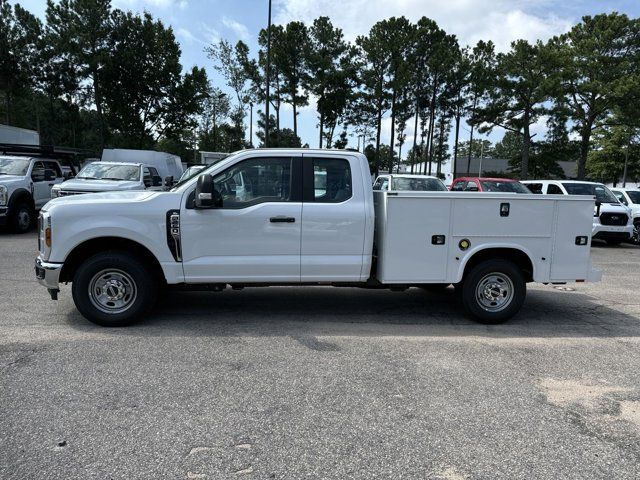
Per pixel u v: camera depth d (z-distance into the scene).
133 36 37.53
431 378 4.24
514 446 3.19
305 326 5.66
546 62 37.84
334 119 45.47
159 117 41.72
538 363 4.69
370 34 43.81
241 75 40.56
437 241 5.68
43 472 2.77
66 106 39.78
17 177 13.05
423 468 2.91
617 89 35.41
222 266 5.43
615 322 6.25
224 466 2.88
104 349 4.72
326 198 5.59
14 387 3.84
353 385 4.04
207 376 4.14
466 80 43.22
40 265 5.29
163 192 5.46
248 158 5.49
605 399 3.92
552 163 45.09
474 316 5.94
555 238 5.86
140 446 3.06
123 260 5.30
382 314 6.30
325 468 2.88
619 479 2.86
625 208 14.05
